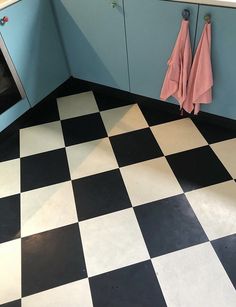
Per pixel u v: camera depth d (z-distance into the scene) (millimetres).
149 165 1770
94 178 1736
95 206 1600
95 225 1519
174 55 1628
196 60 1608
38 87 2117
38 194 1686
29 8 1808
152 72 1909
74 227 1521
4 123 1957
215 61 1607
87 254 1415
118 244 1438
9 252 1453
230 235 1419
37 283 1343
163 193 1621
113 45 1931
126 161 1811
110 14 1771
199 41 1564
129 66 1980
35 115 2211
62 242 1469
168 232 1459
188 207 1546
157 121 2051
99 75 2211
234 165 1714
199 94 1697
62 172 1788
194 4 1450
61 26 2053
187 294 1257
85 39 2025
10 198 1680
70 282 1335
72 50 2170
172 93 1826
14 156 1917
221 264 1328
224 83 1677
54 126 2107
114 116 2135
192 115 2023
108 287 1307
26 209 1621
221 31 1474
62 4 1908
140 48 1827
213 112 1871
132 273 1337
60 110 2240
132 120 2084
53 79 2227
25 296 1307
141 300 1259
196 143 1863
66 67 2311
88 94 2369
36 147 1962
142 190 1647
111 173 1752
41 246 1462
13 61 1845
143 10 1634
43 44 2016
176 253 1383
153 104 2146
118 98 2299
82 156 1869
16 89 1956
